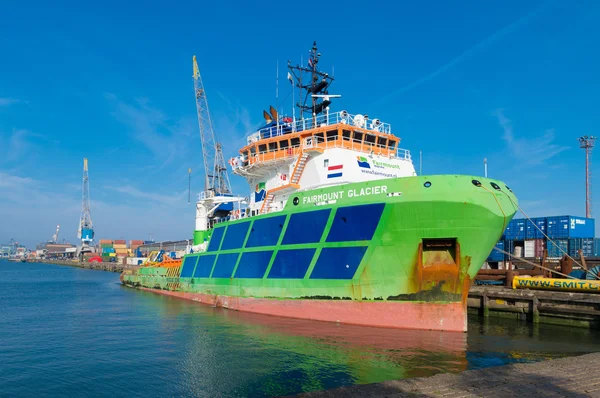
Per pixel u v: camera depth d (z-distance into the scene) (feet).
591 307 84.12
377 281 75.56
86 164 595.88
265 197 104.78
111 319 100.37
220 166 215.31
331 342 68.23
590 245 122.62
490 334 77.56
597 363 45.91
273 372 55.11
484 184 71.00
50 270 456.45
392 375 52.60
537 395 36.06
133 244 622.54
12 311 117.70
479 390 37.19
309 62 119.14
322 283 81.82
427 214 69.31
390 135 99.30
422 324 73.87
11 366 61.26
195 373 56.13
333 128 92.73
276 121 112.16
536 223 133.28
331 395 36.19
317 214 82.17
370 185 74.84
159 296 151.02
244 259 102.01
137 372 57.47
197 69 216.74
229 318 93.50
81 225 597.93
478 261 71.56
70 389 51.70
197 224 150.71
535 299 90.79
